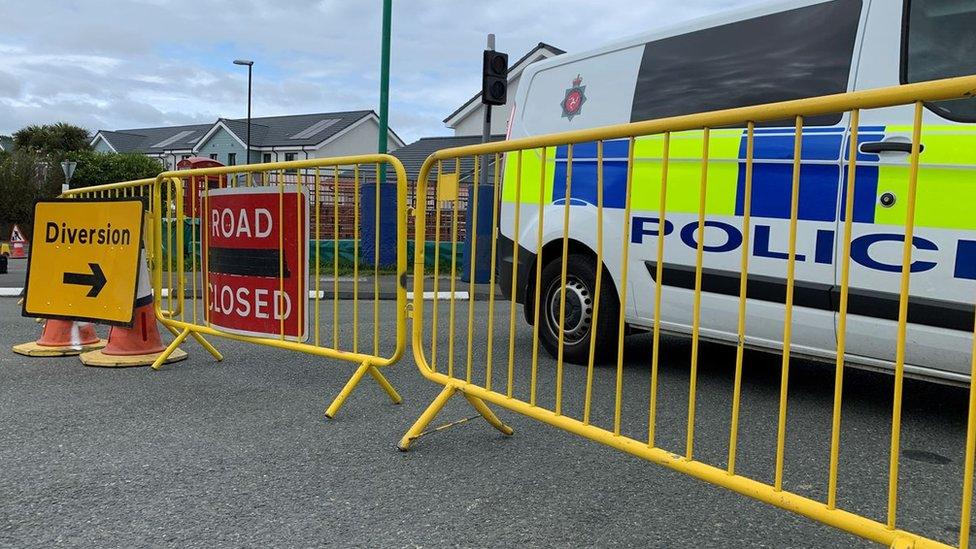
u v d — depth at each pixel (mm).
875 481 2768
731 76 3969
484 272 5484
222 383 4273
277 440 3240
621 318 2617
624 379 4395
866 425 3475
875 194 3205
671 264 4023
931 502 2570
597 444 3217
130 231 4711
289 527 2361
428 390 4141
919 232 3084
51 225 5074
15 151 30031
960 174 2959
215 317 4461
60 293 5020
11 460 2963
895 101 1841
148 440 3225
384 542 2262
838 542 2268
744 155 3678
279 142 42031
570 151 2926
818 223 3402
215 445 3164
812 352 3539
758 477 2811
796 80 3691
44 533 2311
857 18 3531
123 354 4801
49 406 3762
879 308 3215
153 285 4992
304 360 4938
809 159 3436
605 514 2473
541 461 2994
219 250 4402
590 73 4711
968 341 2988
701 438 3279
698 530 2352
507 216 5180
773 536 2311
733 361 4945
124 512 2471
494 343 5703
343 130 41688
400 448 3109
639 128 2568
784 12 3838
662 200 2520
